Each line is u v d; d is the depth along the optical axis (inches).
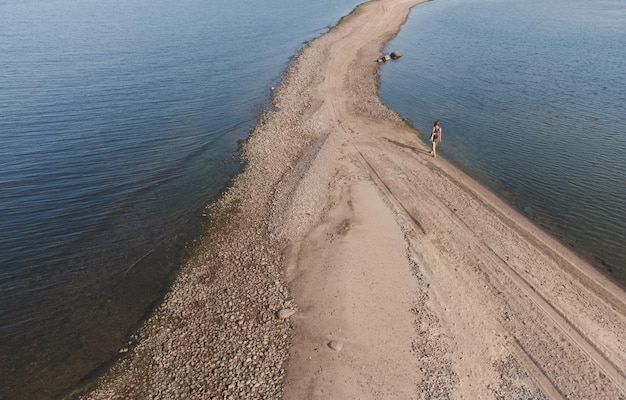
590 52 2222.0
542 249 926.4
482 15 3248.0
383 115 1595.7
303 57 2256.4
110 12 3339.1
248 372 661.3
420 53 2342.5
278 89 1844.2
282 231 981.2
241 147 1371.8
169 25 2896.2
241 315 764.0
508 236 964.6
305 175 1177.4
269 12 3427.7
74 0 3949.3
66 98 1638.8
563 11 3292.3
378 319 733.9
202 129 1480.1
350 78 1994.3
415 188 1136.2
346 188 1117.7
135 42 2445.9
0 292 802.8
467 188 1144.2
